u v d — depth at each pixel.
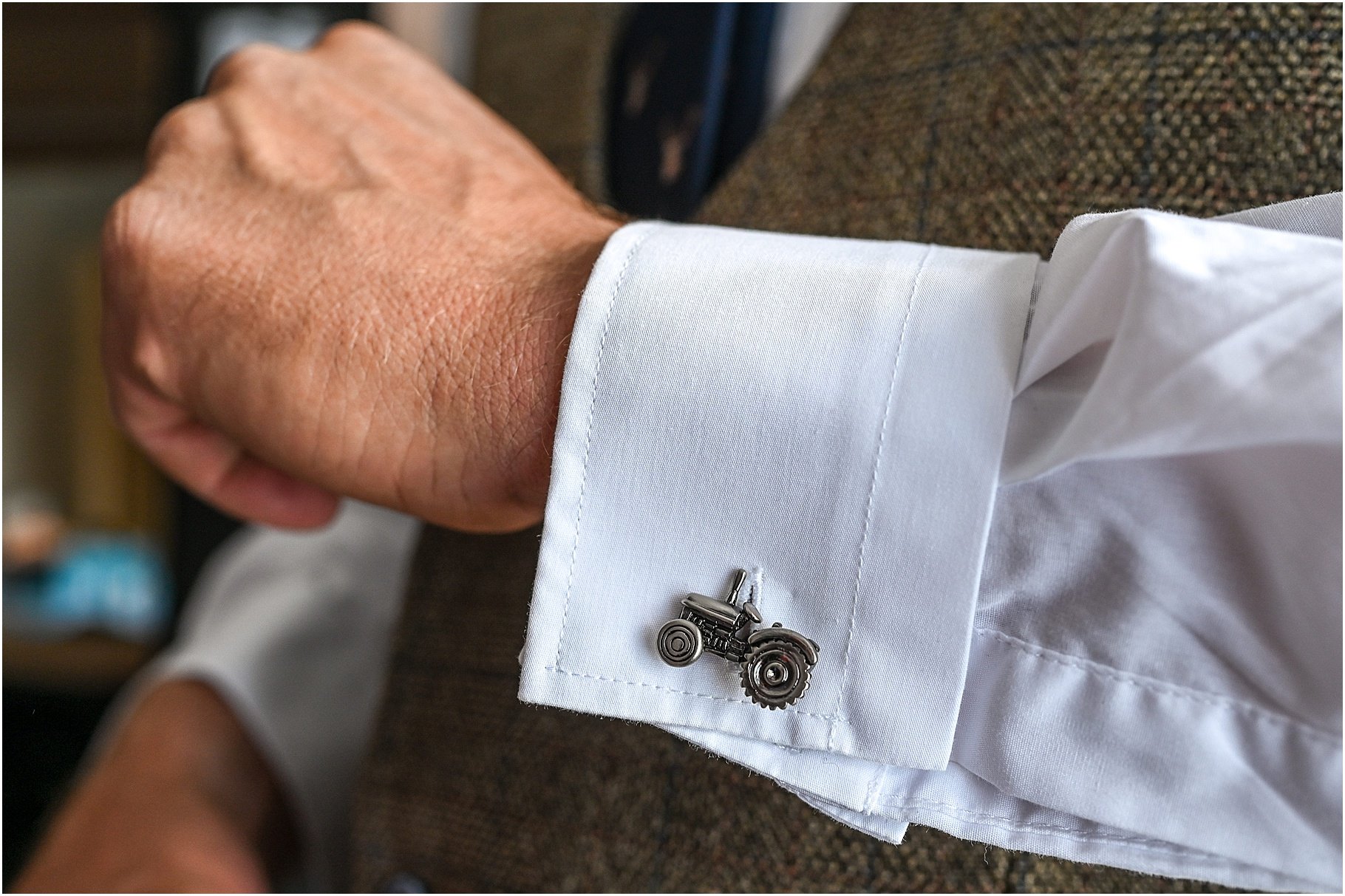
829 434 0.24
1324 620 0.22
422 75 0.36
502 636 0.36
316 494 0.35
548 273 0.28
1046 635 0.24
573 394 0.25
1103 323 0.22
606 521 0.25
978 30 0.31
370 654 0.52
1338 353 0.20
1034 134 0.30
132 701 0.50
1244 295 0.21
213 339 0.29
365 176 0.31
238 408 0.29
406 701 0.39
